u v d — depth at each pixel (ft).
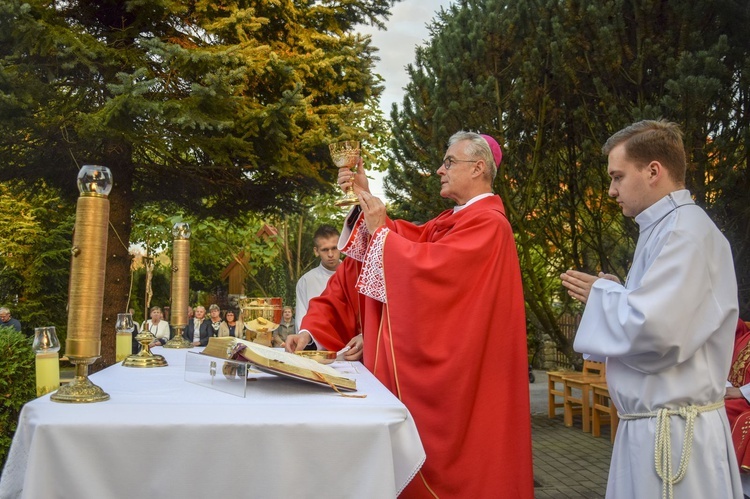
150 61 20.38
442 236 8.46
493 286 7.48
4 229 46.32
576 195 23.11
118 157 21.83
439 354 7.13
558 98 21.30
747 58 16.72
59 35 18.24
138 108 17.76
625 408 6.22
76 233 4.79
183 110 18.72
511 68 21.08
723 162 16.96
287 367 5.10
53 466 4.27
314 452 4.60
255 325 8.23
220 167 23.41
